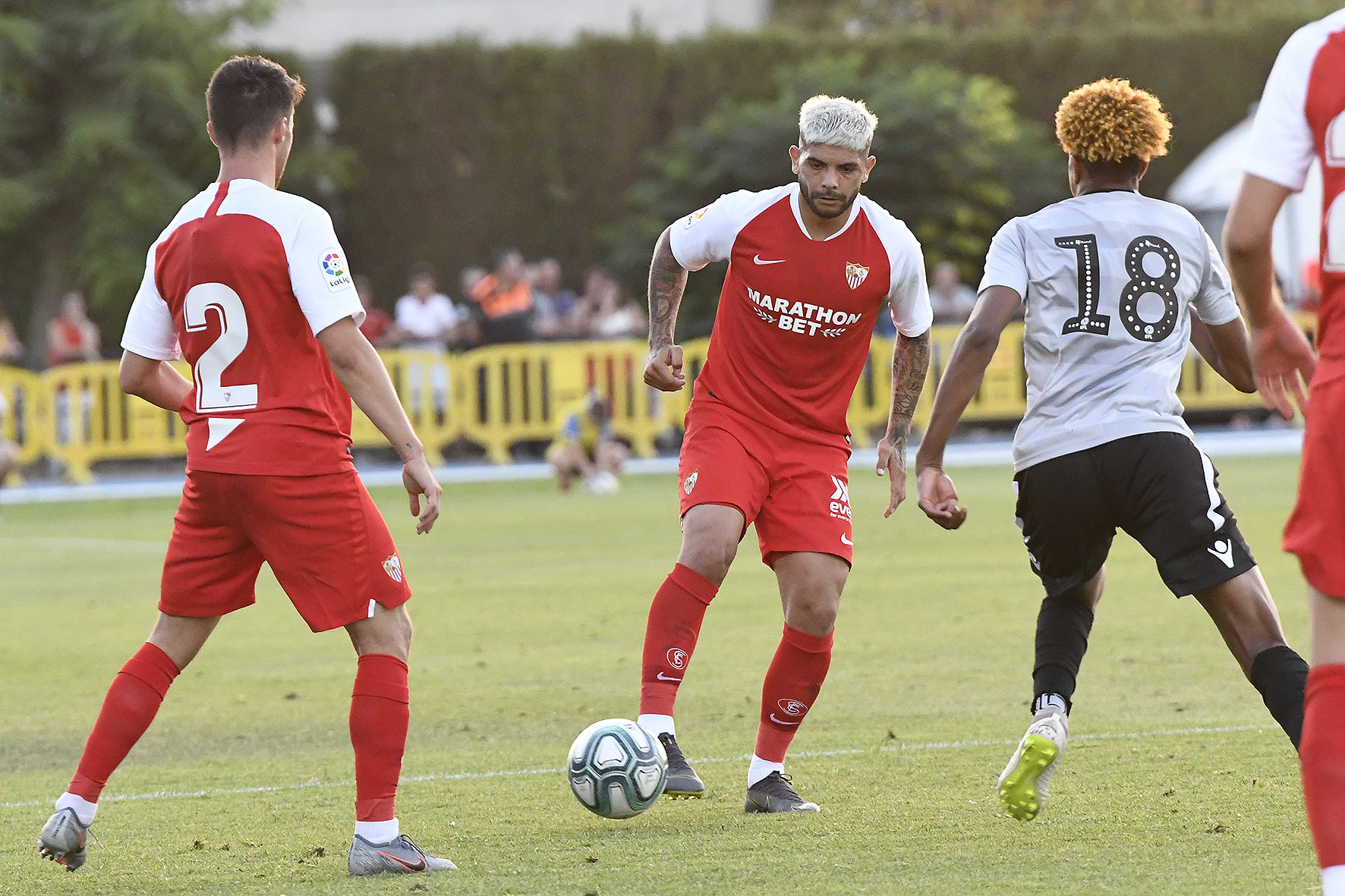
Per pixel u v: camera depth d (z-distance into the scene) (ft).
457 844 55.26
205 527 52.49
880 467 63.98
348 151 396.16
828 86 361.10
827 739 72.38
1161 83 393.29
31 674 98.63
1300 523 39.86
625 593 127.13
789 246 60.18
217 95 52.85
